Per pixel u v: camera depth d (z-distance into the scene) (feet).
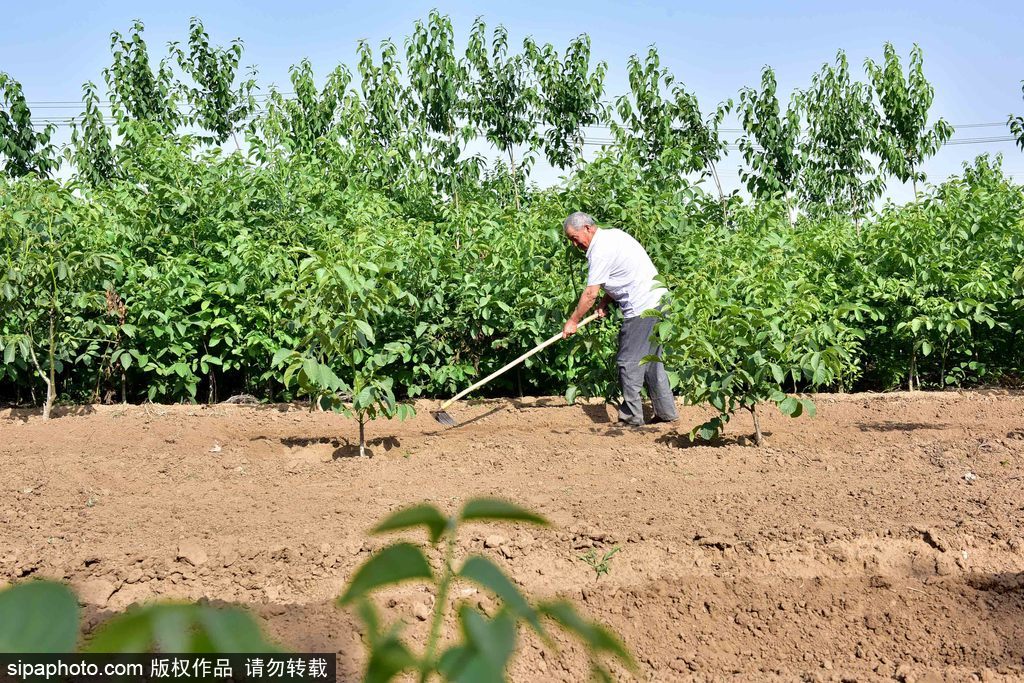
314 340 20.07
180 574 13.43
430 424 24.47
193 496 16.90
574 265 28.22
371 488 17.44
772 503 15.97
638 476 18.19
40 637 1.55
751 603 13.32
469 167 48.42
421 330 26.81
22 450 20.86
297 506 16.07
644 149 51.34
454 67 48.91
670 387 21.86
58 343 25.86
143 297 27.14
